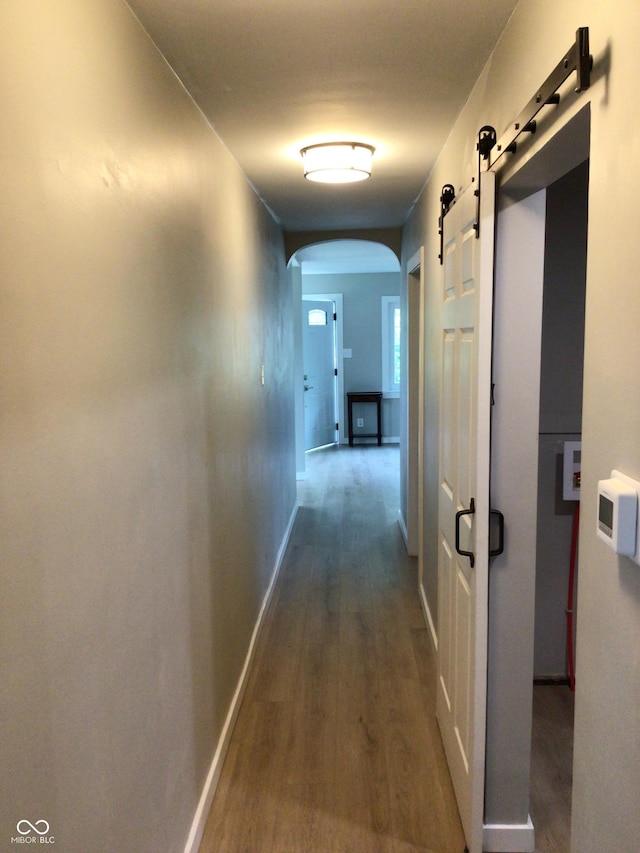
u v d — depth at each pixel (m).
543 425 2.99
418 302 4.70
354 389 9.88
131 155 1.53
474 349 1.91
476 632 1.97
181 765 1.94
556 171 1.62
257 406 3.65
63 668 1.13
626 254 0.98
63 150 1.15
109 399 1.36
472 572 2.00
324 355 9.55
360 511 6.16
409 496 4.89
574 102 1.19
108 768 1.34
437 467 3.26
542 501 3.03
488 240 1.80
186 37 1.73
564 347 2.96
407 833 2.19
